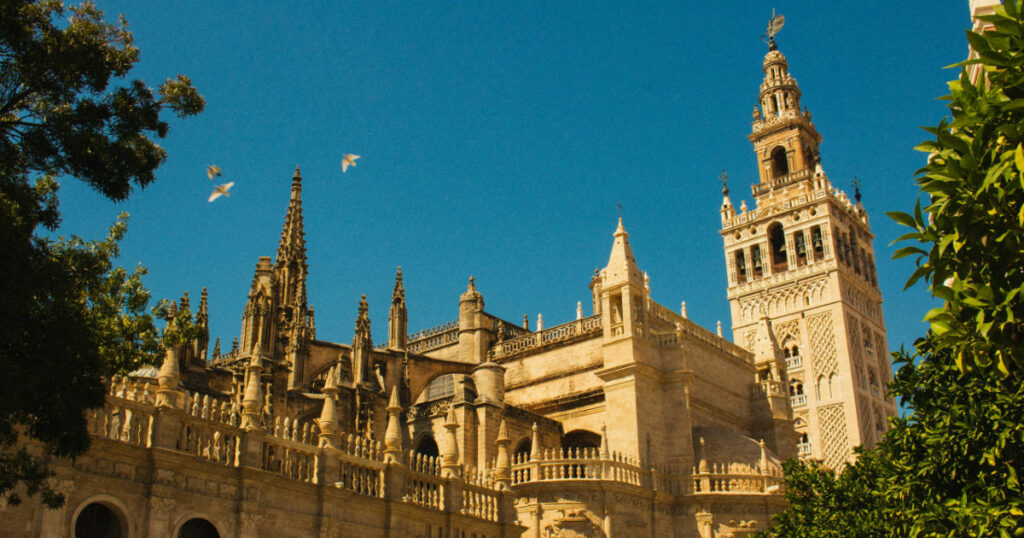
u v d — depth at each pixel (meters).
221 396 49.78
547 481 50.06
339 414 53.06
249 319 51.00
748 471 54.53
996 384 21.19
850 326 89.00
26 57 20.62
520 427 58.41
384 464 32.62
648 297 60.28
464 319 74.88
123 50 22.95
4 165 20.72
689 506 53.31
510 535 37.28
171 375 26.12
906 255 16.91
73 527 22.77
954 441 21.48
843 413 84.94
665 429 56.16
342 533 30.06
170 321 31.86
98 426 23.94
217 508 26.39
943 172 15.69
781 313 91.81
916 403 24.44
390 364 61.44
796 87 103.62
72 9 22.75
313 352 58.69
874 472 30.94
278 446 28.95
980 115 15.46
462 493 35.66
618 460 51.53
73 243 27.08
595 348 64.94
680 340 57.31
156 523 24.56
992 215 15.24
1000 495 19.73
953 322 16.33
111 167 21.80
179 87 23.39
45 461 22.36
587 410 62.84
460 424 55.03
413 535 32.84
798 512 33.28
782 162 104.69
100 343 26.22
